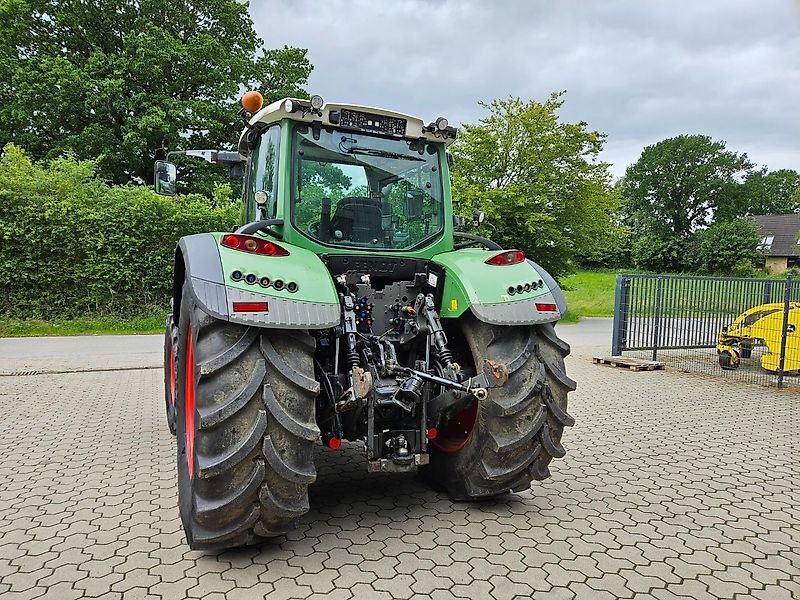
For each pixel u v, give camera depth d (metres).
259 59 25.50
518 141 16.73
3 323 12.49
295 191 3.55
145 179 23.34
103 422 5.61
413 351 3.66
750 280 10.20
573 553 3.00
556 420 3.43
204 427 2.64
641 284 9.62
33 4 22.31
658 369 9.02
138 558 2.90
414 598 2.55
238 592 2.59
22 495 3.74
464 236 4.18
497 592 2.61
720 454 4.78
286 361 2.82
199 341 2.83
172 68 22.73
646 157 69.69
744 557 2.98
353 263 3.61
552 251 17.36
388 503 3.66
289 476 2.73
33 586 2.63
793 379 8.27
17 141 22.02
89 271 13.20
